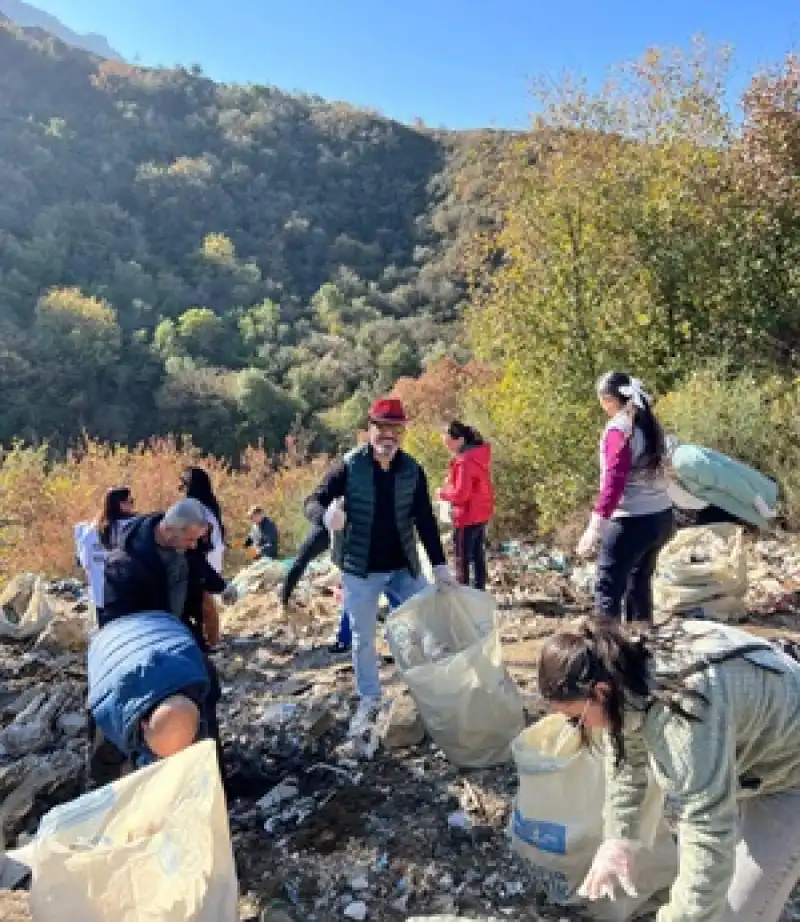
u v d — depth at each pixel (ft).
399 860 11.28
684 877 6.82
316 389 183.01
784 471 27.55
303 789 13.17
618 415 14.78
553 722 11.11
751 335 37.06
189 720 9.87
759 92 40.52
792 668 7.14
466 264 43.96
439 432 38.60
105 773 12.17
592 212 38.99
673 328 38.37
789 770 7.33
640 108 42.16
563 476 32.01
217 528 17.12
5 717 16.67
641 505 14.66
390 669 17.30
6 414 155.02
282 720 15.15
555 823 10.28
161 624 11.14
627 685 6.79
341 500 14.73
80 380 168.14
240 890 10.99
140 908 8.00
